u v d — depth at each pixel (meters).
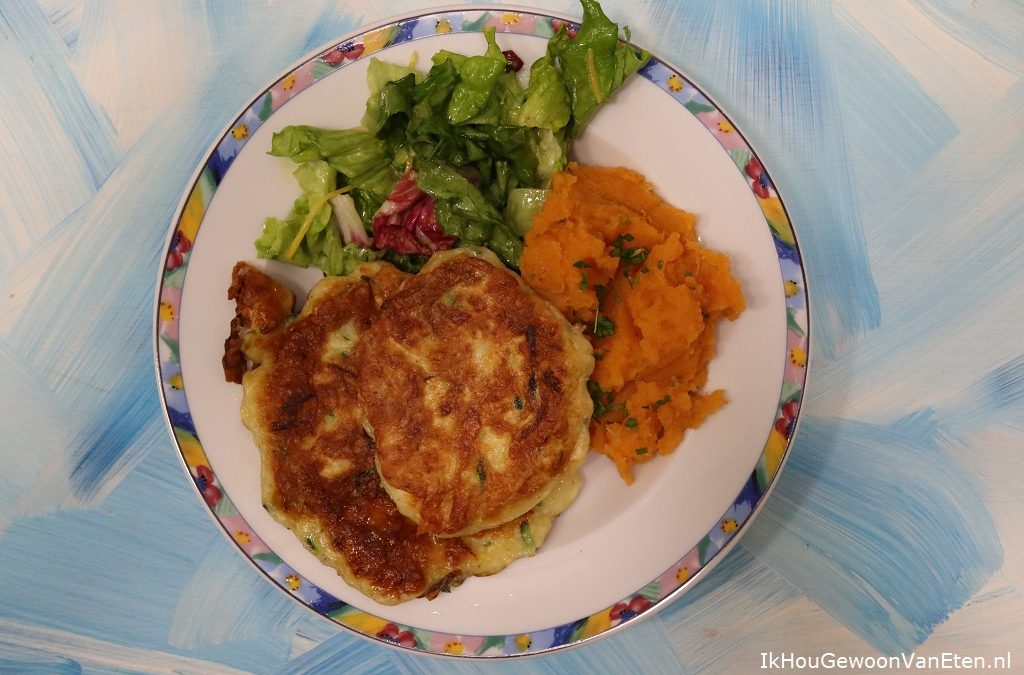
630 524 0.37
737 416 0.36
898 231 0.38
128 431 0.40
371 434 0.36
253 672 0.41
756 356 0.36
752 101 0.39
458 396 0.35
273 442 0.36
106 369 0.40
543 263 0.35
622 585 0.37
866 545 0.39
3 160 0.40
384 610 0.37
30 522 0.41
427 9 0.36
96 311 0.40
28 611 0.41
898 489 0.39
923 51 0.38
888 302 0.39
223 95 0.39
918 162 0.38
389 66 0.36
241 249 0.37
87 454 0.40
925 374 0.39
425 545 0.36
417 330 0.35
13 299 0.40
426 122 0.36
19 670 0.41
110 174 0.40
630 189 0.36
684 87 0.35
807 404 0.39
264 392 0.36
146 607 0.41
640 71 0.35
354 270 0.37
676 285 0.35
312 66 0.36
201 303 0.37
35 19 0.40
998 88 0.38
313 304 0.36
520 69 0.36
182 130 0.40
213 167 0.36
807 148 0.39
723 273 0.35
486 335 0.35
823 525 0.39
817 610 0.40
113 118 0.40
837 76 0.38
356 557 0.36
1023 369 0.38
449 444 0.35
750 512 0.36
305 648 0.41
